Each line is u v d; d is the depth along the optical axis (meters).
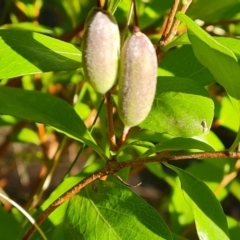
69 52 0.23
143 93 0.18
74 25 0.39
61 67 0.22
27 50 0.22
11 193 0.59
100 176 0.22
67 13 0.41
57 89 0.40
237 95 0.22
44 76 0.38
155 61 0.18
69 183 0.28
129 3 0.35
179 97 0.23
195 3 0.31
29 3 0.39
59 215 0.26
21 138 0.42
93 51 0.18
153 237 0.22
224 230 0.22
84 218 0.22
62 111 0.24
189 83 0.23
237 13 0.33
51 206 0.22
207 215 0.22
